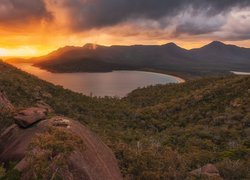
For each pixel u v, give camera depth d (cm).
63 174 1118
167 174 1981
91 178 1188
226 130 7300
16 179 1195
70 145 1175
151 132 8775
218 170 2736
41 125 1595
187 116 10556
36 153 1173
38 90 7831
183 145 6372
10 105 2559
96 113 9519
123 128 8650
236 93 11225
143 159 1983
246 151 4519
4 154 1502
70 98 10150
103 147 1554
